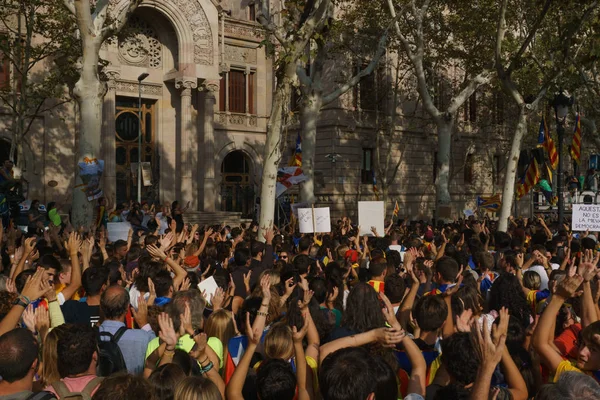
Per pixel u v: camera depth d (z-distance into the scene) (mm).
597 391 3703
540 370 5883
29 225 18281
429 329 5973
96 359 4898
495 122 49125
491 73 29531
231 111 45469
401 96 47281
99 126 19438
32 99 32469
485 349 4160
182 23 40688
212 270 10703
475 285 8500
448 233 19578
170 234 9203
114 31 19109
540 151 28719
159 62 42281
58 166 37156
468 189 52656
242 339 6328
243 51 45844
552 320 5367
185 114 41406
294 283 7820
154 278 7973
